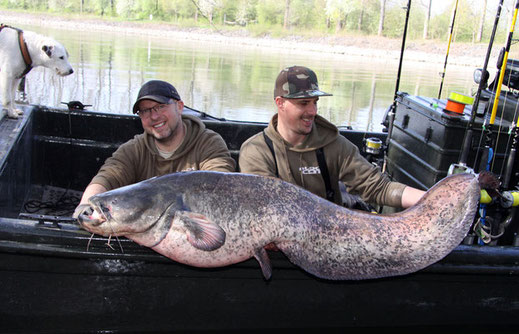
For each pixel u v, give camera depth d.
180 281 2.56
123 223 2.22
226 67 12.96
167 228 2.22
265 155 2.80
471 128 2.89
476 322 2.87
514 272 2.68
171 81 10.23
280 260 2.52
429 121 3.23
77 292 2.53
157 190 2.26
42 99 7.68
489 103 3.31
